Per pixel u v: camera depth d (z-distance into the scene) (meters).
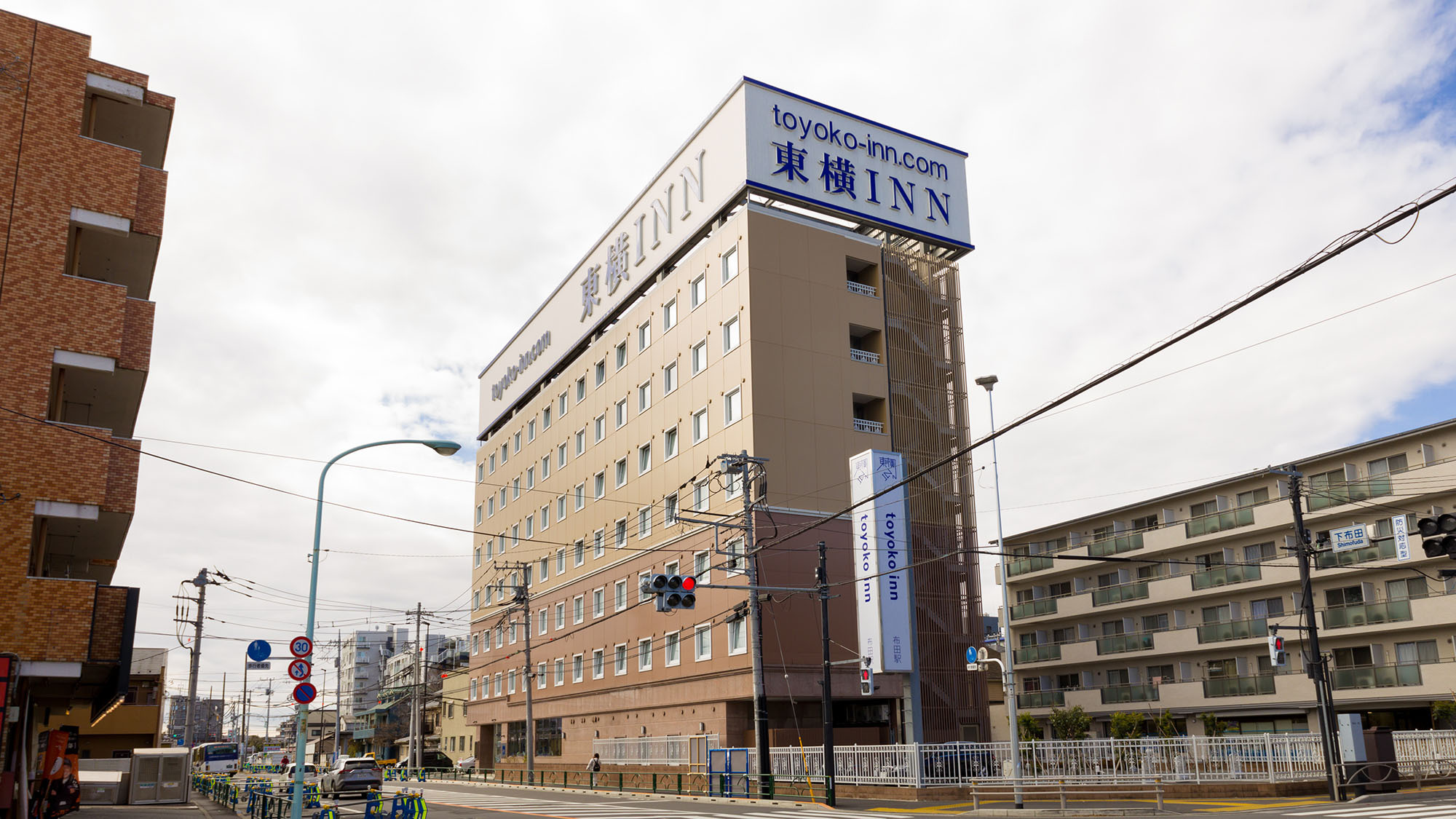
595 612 53.56
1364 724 42.03
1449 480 40.09
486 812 30.03
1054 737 50.31
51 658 22.56
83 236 26.41
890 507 35.81
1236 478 48.59
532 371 67.00
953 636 41.84
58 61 25.89
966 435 46.09
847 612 41.03
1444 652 39.56
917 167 48.59
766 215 43.66
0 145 24.58
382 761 82.62
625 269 54.31
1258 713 45.84
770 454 41.03
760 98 44.75
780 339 42.53
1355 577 43.34
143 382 26.77
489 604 71.12
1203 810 23.59
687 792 38.31
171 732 153.88
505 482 71.12
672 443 47.84
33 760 33.47
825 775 29.98
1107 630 54.25
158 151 29.53
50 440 23.69
